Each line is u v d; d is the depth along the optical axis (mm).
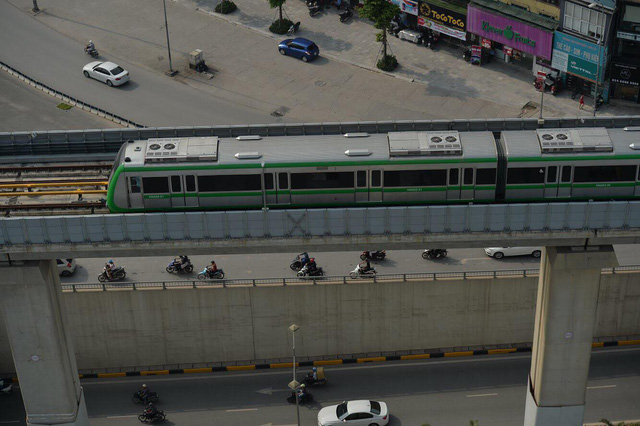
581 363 80875
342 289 95938
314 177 76125
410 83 122875
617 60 114188
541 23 116875
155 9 137875
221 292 95812
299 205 77062
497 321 98125
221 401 95250
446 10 124312
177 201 76938
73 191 80188
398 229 74188
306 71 125938
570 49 115375
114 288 95875
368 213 73500
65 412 84188
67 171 81750
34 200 79750
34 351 80938
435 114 117812
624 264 97938
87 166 81875
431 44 127438
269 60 128125
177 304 96375
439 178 75875
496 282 95875
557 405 83062
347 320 97812
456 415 92750
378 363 98812
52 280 79438
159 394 96312
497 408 93438
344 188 76375
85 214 78062
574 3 112875
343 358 99125
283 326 97938
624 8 110438
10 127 118625
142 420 93062
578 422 83938
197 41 131875
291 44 127188
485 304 97062
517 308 97312
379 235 74375
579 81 118375
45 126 118625
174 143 76875
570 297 77688
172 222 74062
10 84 125312
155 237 74812
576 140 75125
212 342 98750
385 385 96125
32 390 83250
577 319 78625
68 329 83125
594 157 74750
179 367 99438
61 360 81750
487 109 118062
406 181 76062
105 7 138625
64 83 125438
